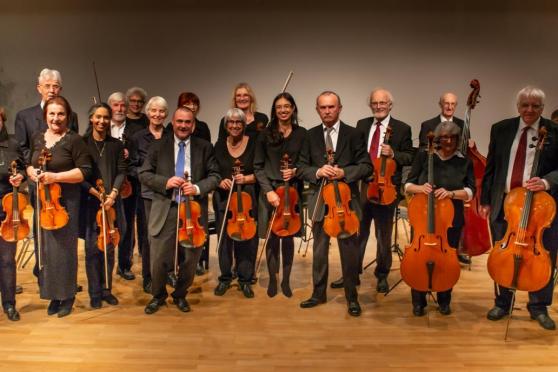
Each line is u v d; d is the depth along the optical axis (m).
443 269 3.18
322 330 3.27
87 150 3.31
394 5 7.04
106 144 3.64
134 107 4.40
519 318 3.44
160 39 7.23
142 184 3.64
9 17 7.24
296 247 5.23
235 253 3.91
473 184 3.35
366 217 4.00
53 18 7.23
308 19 7.10
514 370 2.80
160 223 3.43
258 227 3.71
